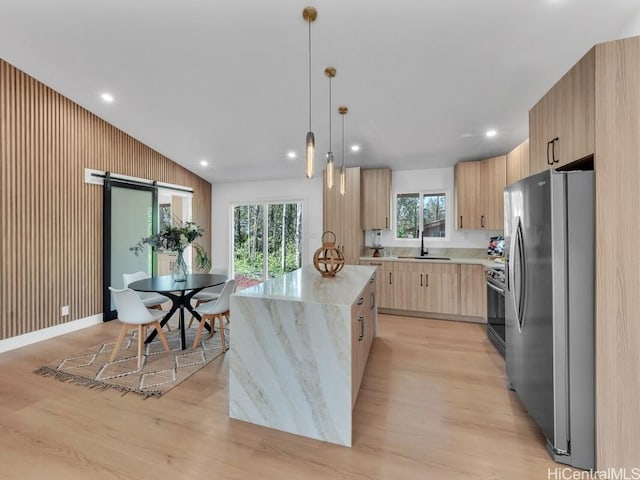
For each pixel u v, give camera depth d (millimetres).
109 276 4238
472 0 1932
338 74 2771
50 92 3518
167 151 4855
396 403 2199
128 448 1724
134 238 4617
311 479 1512
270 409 1937
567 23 2025
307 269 3373
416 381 2525
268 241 6031
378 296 4613
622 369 1491
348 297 1956
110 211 4246
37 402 2188
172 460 1637
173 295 3346
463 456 1672
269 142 4312
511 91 2844
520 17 2021
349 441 1766
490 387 2426
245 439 1820
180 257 3566
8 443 1757
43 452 1686
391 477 1524
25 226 3299
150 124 3994
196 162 5246
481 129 3594
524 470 1570
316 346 1835
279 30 2301
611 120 1483
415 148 4195
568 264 1573
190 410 2113
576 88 1690
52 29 2434
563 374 1592
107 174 4168
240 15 2184
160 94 3289
